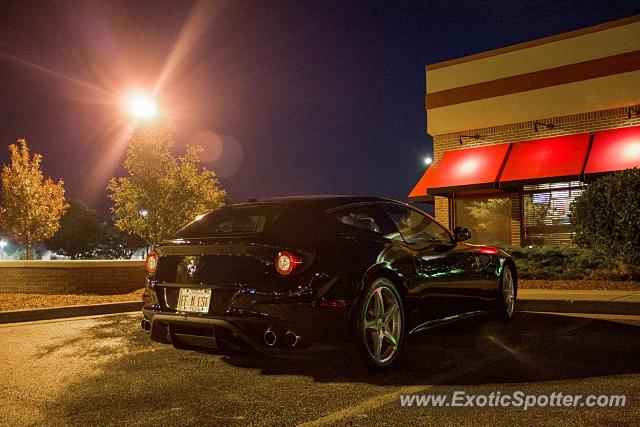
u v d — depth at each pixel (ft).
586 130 57.82
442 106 67.21
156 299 16.57
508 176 58.85
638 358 17.19
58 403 13.50
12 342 21.47
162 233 50.88
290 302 14.62
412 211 19.84
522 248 44.24
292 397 13.67
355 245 16.25
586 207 36.19
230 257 15.43
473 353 18.28
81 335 22.99
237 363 17.46
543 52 60.44
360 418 12.04
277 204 17.22
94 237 172.35
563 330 22.34
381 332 16.22
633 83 54.75
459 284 20.54
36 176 71.26
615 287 33.63
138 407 13.10
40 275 38.73
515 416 11.96
